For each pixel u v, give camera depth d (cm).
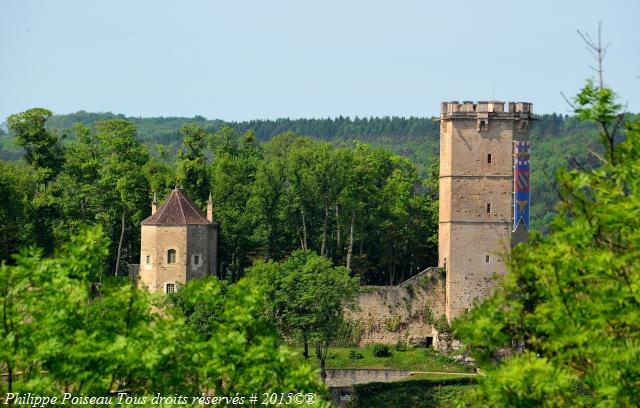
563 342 13750
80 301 15275
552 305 14088
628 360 13200
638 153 14775
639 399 13238
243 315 15575
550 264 14225
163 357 14975
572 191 15000
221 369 14988
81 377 14525
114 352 14562
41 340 14650
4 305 14650
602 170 14812
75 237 15875
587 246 14688
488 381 14062
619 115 14812
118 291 15488
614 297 13712
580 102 14875
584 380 13888
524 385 13475
